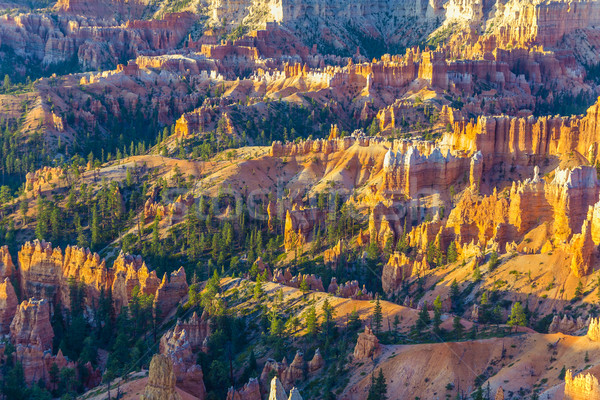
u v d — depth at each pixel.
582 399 183.62
